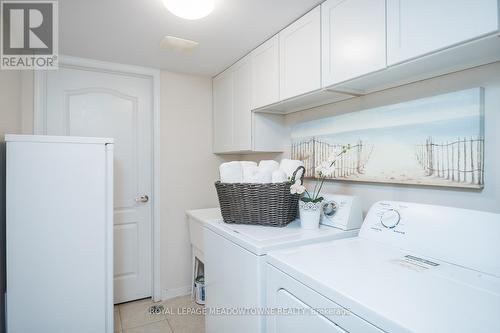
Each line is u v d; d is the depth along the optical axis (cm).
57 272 155
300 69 159
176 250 257
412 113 133
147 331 202
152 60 228
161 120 251
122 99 242
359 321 71
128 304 241
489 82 109
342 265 97
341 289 78
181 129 261
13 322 146
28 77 202
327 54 141
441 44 96
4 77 164
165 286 252
